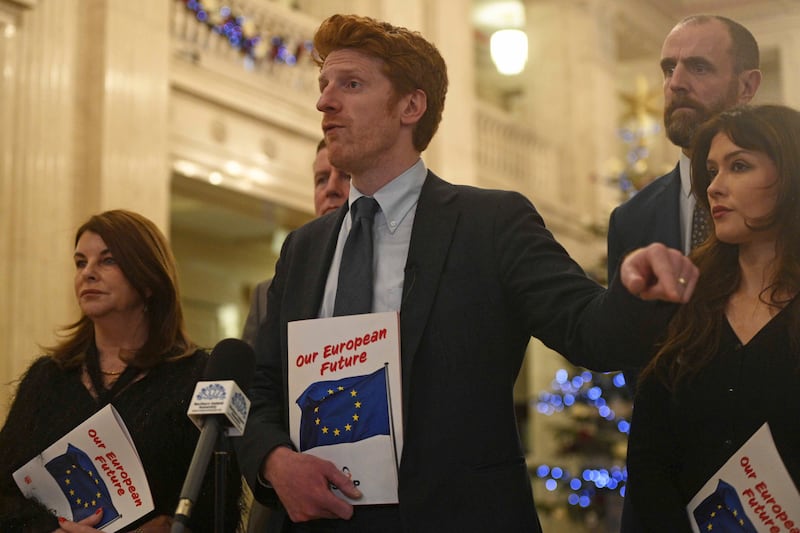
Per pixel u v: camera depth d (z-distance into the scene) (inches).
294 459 87.7
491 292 90.5
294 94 354.3
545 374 491.8
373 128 95.4
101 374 118.4
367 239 95.7
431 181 98.0
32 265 252.5
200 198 342.6
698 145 92.7
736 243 88.9
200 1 324.2
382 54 95.8
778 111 88.5
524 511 87.7
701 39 112.4
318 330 91.8
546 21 530.6
